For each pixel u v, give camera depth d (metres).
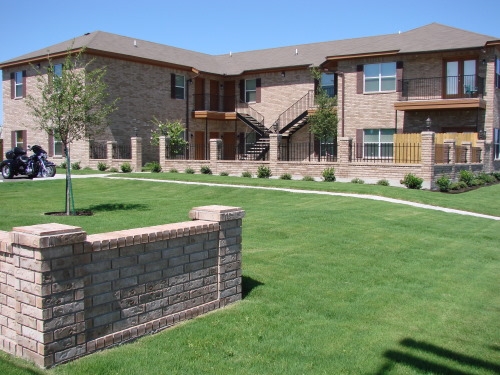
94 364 4.32
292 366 4.60
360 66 28.08
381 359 4.84
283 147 29.88
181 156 29.08
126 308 4.87
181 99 32.78
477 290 7.20
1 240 4.52
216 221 5.84
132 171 26.59
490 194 19.44
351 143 22.44
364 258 8.51
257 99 33.75
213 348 4.88
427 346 5.20
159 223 10.73
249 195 17.08
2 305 4.62
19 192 17.61
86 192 18.34
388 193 17.19
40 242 4.06
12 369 4.12
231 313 5.76
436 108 25.61
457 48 25.59
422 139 20.02
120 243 4.75
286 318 5.74
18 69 31.61
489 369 4.74
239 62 35.78
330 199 15.77
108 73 28.28
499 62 26.67
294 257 8.28
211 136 34.97
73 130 12.59
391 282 7.35
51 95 12.30
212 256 5.83
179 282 5.43
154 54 31.73
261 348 4.94
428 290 7.07
